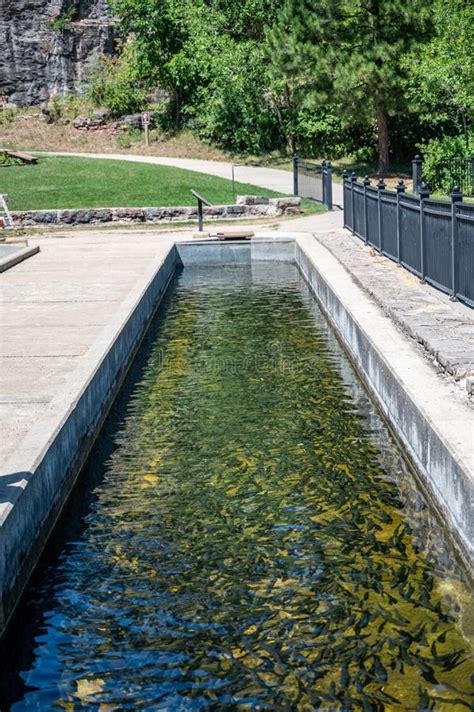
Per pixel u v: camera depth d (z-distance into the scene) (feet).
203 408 31.78
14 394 27.25
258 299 54.85
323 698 14.88
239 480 24.80
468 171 89.40
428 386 25.49
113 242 75.05
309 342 41.88
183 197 97.25
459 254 36.81
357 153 131.54
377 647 16.30
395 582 18.70
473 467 18.94
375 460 25.91
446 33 94.84
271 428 29.25
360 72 104.53
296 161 98.89
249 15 136.67
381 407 29.96
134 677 15.75
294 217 87.30
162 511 22.89
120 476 25.48
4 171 112.16
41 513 20.89
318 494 23.61
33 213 87.71
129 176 107.86
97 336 35.17
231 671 15.80
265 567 19.61
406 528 21.31
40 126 147.13
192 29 139.85
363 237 64.28
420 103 105.50
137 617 17.74
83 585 19.19
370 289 42.14
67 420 24.22
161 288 57.47
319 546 20.53
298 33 110.42
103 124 146.51
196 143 139.13
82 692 15.43
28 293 48.49
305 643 16.53
